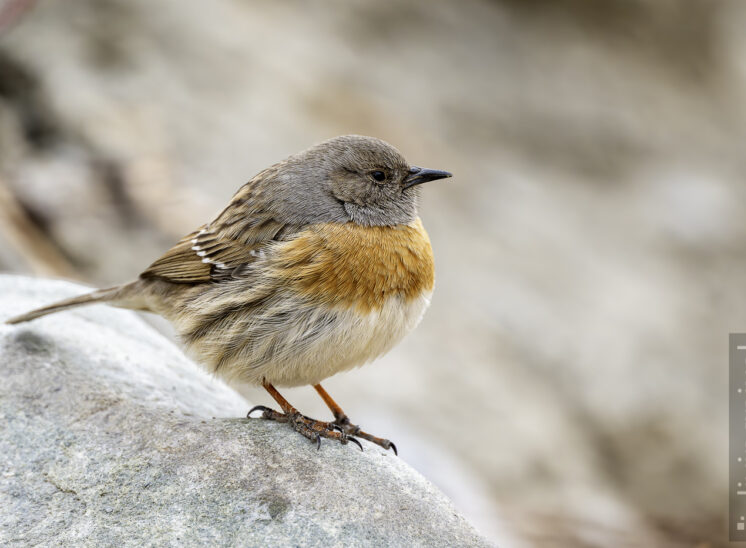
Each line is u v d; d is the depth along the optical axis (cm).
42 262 1255
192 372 848
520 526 1198
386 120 1736
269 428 686
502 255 1639
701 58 2336
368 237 740
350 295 721
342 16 1948
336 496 613
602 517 1288
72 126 1433
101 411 691
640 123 2072
